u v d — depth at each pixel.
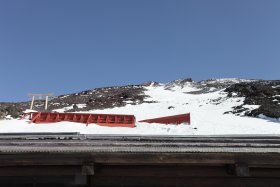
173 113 39.28
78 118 31.39
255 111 35.69
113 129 27.58
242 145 5.42
